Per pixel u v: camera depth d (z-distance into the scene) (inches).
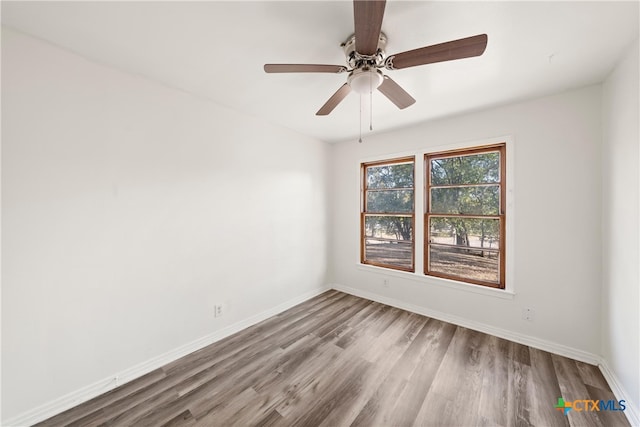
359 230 142.9
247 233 106.6
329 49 63.8
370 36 47.3
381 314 118.3
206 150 92.4
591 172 80.0
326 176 149.3
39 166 59.9
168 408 63.3
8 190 56.4
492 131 97.8
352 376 74.8
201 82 80.2
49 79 61.1
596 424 58.2
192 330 88.7
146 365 77.4
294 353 86.7
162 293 81.4
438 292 113.5
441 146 110.9
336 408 63.0
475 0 47.6
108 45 61.9
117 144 71.8
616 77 68.6
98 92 68.4
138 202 75.9
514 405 63.7
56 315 62.2
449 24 53.9
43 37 59.1
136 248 75.5
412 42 59.9
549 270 87.4
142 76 76.4
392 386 70.6
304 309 124.5
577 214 82.4
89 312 67.1
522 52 63.1
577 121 82.0
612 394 67.1
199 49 63.7
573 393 67.6
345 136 138.1
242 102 94.7
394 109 99.1
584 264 81.6
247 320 106.5
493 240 101.5
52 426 58.1
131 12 50.9
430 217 118.1
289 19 53.1
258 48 63.4
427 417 60.2
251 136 107.5
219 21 53.7
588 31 55.3
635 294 59.5
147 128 77.6
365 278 139.9
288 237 125.7
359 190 142.6
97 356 68.4
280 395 67.5
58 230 62.5
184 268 86.7
